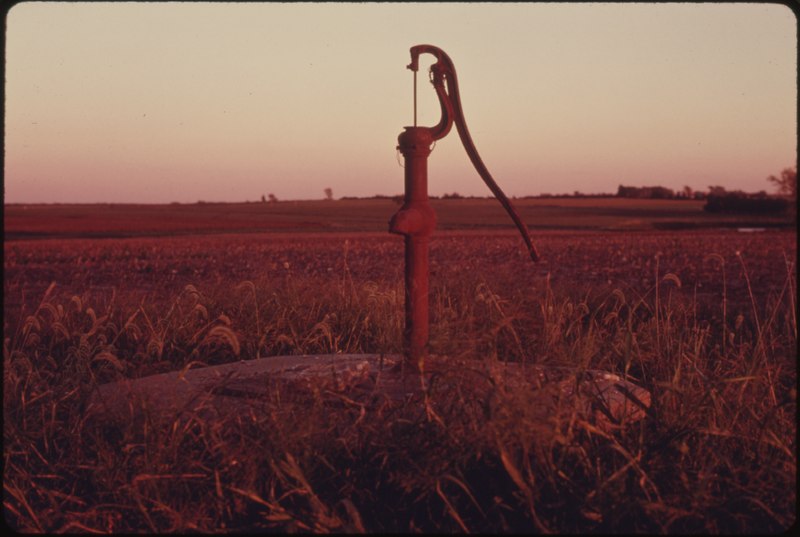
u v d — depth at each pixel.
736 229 62.84
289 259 24.48
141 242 42.62
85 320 6.21
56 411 3.46
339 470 2.75
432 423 2.73
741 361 3.69
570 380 2.88
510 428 2.42
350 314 6.39
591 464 2.69
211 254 29.16
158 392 3.33
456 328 2.95
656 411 3.12
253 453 2.65
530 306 5.08
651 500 2.54
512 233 55.53
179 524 2.42
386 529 2.45
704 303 9.19
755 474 2.56
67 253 31.09
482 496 2.63
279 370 3.80
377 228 70.75
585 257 25.69
